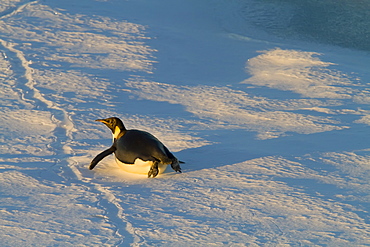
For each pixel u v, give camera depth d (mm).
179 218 17688
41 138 26375
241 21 60656
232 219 17641
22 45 44375
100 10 55812
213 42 51844
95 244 15805
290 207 18578
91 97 33844
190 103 33969
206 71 42719
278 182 20875
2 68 38688
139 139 22000
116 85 36656
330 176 21609
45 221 17312
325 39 55688
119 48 45438
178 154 24594
